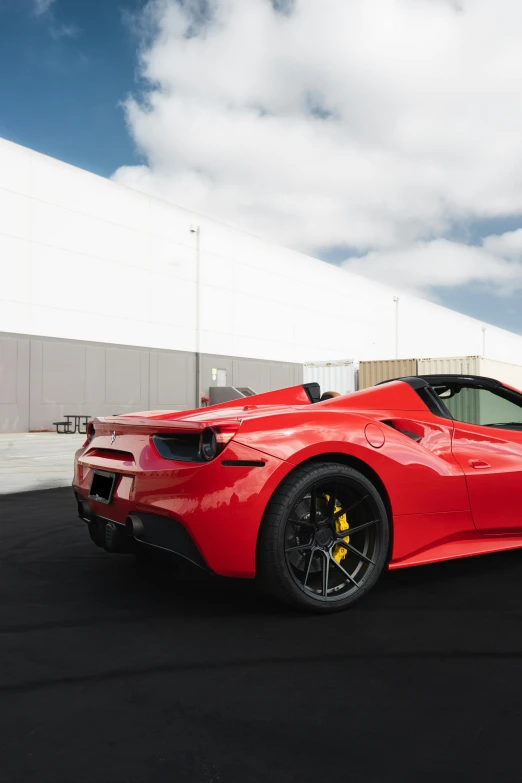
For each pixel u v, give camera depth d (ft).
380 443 8.54
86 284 62.44
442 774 4.41
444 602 8.41
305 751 4.72
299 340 91.50
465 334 141.18
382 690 5.76
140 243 68.44
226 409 9.96
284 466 7.64
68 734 4.99
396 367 59.31
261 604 8.36
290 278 90.07
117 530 8.73
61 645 6.91
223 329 79.05
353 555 8.51
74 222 61.36
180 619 7.77
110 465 8.77
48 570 10.12
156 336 70.13
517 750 4.73
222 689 5.80
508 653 6.64
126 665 6.36
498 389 11.00
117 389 65.51
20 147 56.70
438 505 8.94
